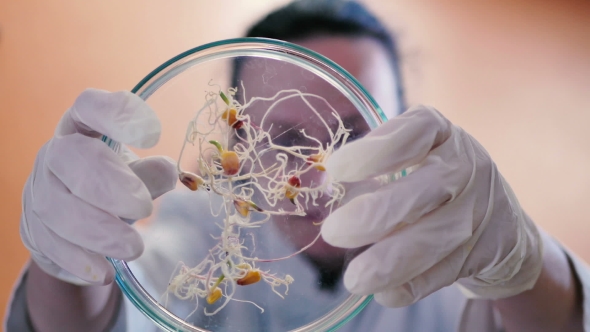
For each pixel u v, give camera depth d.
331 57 0.35
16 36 0.35
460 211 0.23
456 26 0.38
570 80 0.38
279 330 0.23
